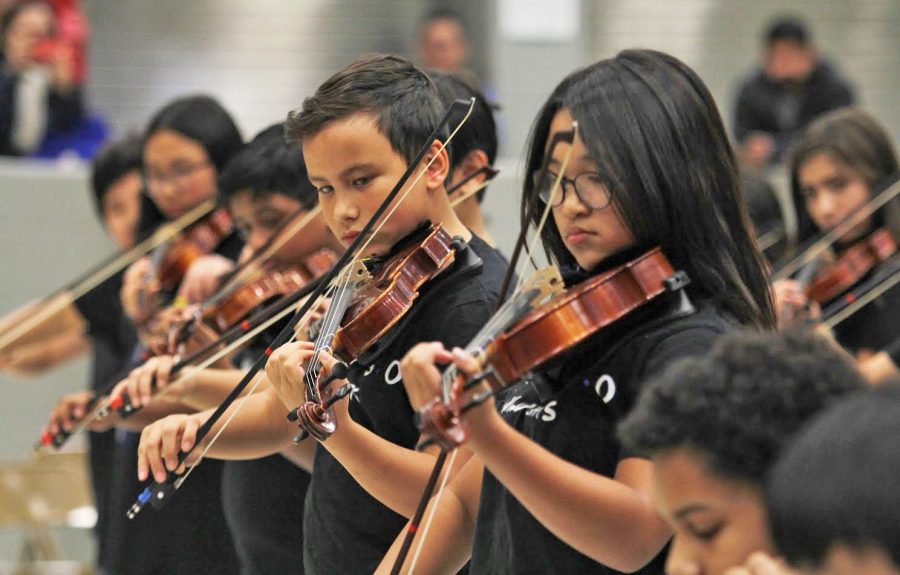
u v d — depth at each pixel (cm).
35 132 1261
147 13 1642
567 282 414
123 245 882
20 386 1129
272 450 505
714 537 292
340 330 447
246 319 603
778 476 249
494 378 368
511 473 346
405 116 452
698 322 374
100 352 855
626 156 385
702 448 288
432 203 463
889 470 231
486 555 397
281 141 631
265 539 554
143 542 644
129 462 665
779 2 1722
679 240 389
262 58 1664
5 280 1144
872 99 1725
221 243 746
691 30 1708
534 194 387
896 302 723
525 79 1600
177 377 571
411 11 1672
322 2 1667
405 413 450
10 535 1035
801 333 301
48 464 950
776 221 825
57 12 1291
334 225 459
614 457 373
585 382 380
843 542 234
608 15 1677
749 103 1352
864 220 749
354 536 462
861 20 1727
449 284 450
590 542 350
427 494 367
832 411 249
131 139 877
